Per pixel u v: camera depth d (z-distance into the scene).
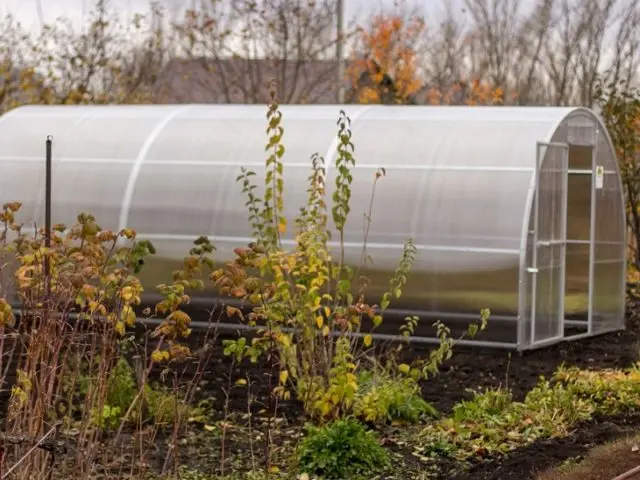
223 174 16.47
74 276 9.97
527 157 15.55
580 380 13.33
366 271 15.73
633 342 16.22
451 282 15.45
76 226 10.94
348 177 12.70
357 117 16.66
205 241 10.88
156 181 16.64
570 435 12.20
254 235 12.79
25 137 17.42
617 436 12.11
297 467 11.41
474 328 12.87
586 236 16.70
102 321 11.33
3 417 12.55
